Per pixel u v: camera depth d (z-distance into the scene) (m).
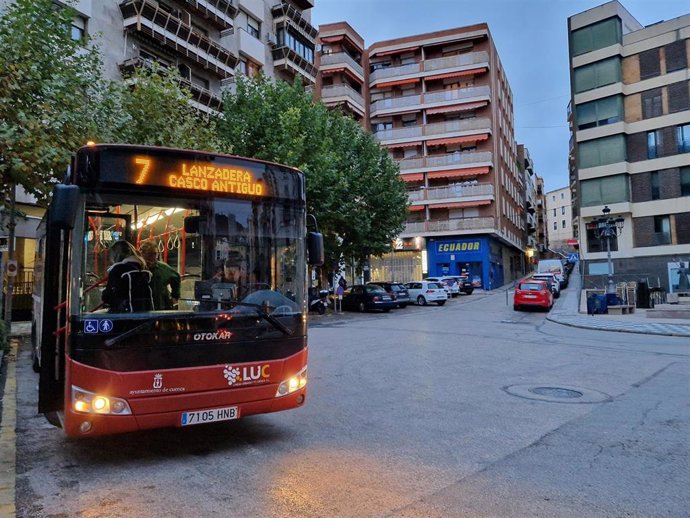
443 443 5.16
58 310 4.73
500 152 48.75
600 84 37.25
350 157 24.98
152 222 4.71
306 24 35.66
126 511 3.64
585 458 4.68
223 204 5.04
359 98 47.19
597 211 36.94
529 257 72.56
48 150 9.36
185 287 4.75
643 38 36.09
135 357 4.35
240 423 5.94
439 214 46.00
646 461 4.59
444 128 45.34
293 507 3.70
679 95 34.44
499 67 51.06
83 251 4.38
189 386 4.52
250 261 5.09
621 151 36.09
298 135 19.73
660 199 34.78
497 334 15.45
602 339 14.18
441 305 30.55
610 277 23.23
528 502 3.75
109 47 22.23
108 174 4.56
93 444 5.20
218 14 28.03
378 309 26.02
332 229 23.31
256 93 20.73
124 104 13.82
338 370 9.38
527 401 6.91
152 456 4.83
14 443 5.14
